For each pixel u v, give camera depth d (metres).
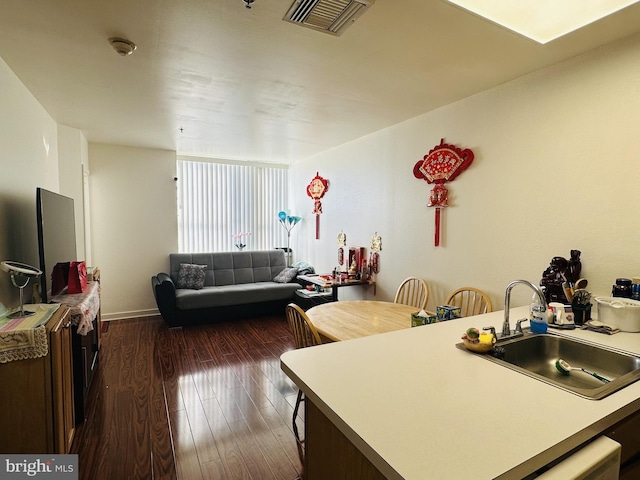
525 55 2.05
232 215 5.72
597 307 1.79
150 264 4.86
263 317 4.82
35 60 2.12
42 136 2.99
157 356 3.38
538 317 1.62
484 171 2.65
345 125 3.60
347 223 4.43
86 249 4.24
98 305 2.99
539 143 2.27
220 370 3.07
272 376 2.96
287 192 6.20
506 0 1.55
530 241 2.34
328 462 1.07
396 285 3.60
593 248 2.00
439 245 3.08
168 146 4.66
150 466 1.85
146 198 4.79
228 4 1.57
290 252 6.08
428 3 1.55
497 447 0.78
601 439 0.92
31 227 2.62
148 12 1.63
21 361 1.60
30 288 2.40
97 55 2.06
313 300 4.57
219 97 2.79
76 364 2.21
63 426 1.77
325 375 1.16
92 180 4.47
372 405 0.96
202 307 4.38
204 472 1.81
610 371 1.40
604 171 1.95
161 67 2.23
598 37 1.85
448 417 0.91
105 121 3.46
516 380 1.12
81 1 1.54
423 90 2.62
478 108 2.68
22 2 1.54
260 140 4.30
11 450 1.60
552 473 0.78
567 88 2.11
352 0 1.53
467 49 1.98
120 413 2.36
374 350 1.39
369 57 2.09
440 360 1.29
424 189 3.23
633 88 1.82
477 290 2.59
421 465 0.72
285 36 1.85
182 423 2.25
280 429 2.20
